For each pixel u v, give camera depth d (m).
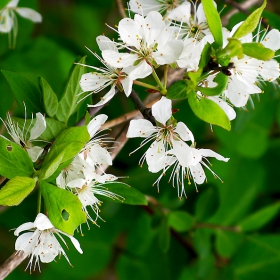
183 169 0.45
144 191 0.54
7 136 0.52
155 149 0.44
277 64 0.44
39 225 0.42
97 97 0.55
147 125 0.44
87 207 0.52
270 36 0.45
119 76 0.44
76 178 0.44
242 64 0.44
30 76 0.55
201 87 0.42
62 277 0.55
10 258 0.44
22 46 0.55
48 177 0.43
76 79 0.45
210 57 0.42
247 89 0.45
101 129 0.47
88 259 0.55
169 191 0.55
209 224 0.55
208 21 0.42
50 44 0.55
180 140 0.44
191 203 0.55
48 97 0.45
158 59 0.43
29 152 0.44
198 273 0.54
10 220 0.54
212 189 0.55
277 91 0.55
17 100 0.46
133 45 0.43
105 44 0.44
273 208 0.55
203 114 0.42
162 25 0.43
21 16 0.54
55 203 0.42
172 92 0.42
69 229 0.42
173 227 0.54
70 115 0.46
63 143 0.43
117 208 0.54
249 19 0.42
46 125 0.45
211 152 0.44
